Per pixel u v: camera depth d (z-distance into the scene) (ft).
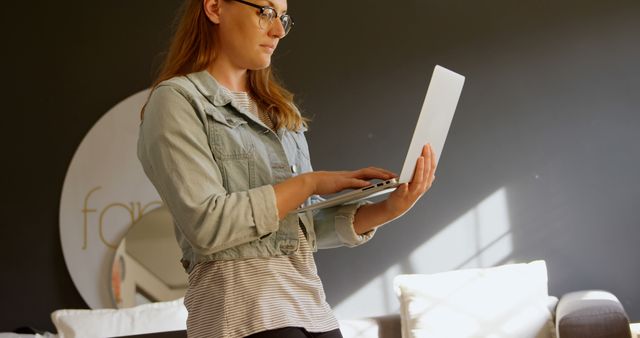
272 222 4.66
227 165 4.91
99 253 14.38
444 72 4.71
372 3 15.15
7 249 14.35
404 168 4.84
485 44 15.11
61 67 14.75
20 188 14.48
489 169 14.88
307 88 14.97
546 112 14.98
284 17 5.24
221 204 4.60
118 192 14.51
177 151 4.74
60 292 14.35
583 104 14.98
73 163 14.48
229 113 5.04
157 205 14.55
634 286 14.62
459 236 14.78
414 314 13.24
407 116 14.98
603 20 15.06
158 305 13.09
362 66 15.05
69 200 14.43
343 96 14.98
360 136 14.92
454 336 13.05
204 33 5.24
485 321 13.14
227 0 5.13
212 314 4.74
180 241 5.14
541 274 13.57
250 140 5.05
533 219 14.78
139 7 14.93
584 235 14.74
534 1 15.16
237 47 5.15
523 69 15.06
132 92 14.76
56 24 14.83
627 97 14.94
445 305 13.25
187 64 5.30
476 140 14.93
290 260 4.96
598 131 14.92
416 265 14.71
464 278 13.50
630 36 15.01
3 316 14.25
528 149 14.92
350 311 14.64
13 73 14.67
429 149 4.93
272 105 5.45
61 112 14.65
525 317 13.15
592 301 11.70
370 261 14.73
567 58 15.05
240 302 4.69
